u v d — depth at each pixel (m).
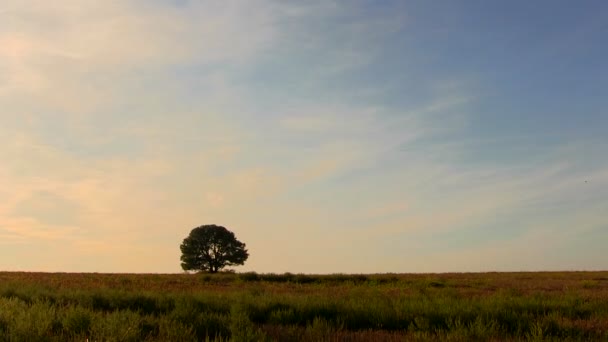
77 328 13.51
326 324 14.98
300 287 36.50
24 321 12.91
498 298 21.41
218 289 31.95
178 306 16.91
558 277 53.16
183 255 86.56
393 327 16.36
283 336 13.35
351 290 30.88
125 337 11.80
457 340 13.11
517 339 13.34
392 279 44.34
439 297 24.11
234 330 12.76
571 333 14.48
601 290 32.12
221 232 86.88
